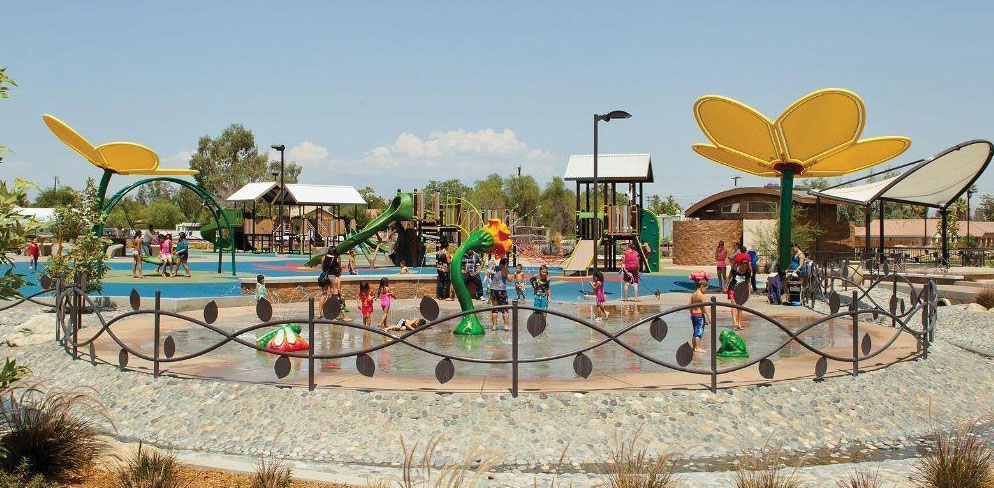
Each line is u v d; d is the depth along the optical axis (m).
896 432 9.10
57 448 6.90
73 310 12.16
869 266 32.78
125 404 9.58
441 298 24.03
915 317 19.88
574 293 26.58
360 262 42.06
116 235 49.69
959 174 34.31
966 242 70.44
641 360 11.59
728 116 24.00
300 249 55.25
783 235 24.53
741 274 22.44
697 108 24.45
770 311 20.38
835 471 7.55
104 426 9.05
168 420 9.01
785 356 12.10
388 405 8.75
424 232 41.16
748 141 24.38
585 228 36.78
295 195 54.56
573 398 8.86
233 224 54.91
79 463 6.99
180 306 19.12
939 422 9.58
